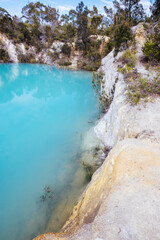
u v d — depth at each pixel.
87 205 2.94
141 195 1.95
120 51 15.35
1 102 14.99
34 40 35.81
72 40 35.50
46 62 34.78
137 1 22.92
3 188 5.61
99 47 30.92
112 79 11.25
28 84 20.78
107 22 37.44
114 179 2.38
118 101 6.34
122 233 1.49
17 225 4.22
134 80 7.30
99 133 7.39
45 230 3.90
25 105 14.31
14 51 34.22
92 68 27.42
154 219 1.61
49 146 8.01
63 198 4.73
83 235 1.61
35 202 4.92
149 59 10.12
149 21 19.47
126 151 2.95
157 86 6.08
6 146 8.25
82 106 13.05
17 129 10.06
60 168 6.26
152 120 4.21
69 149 7.42
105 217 1.71
